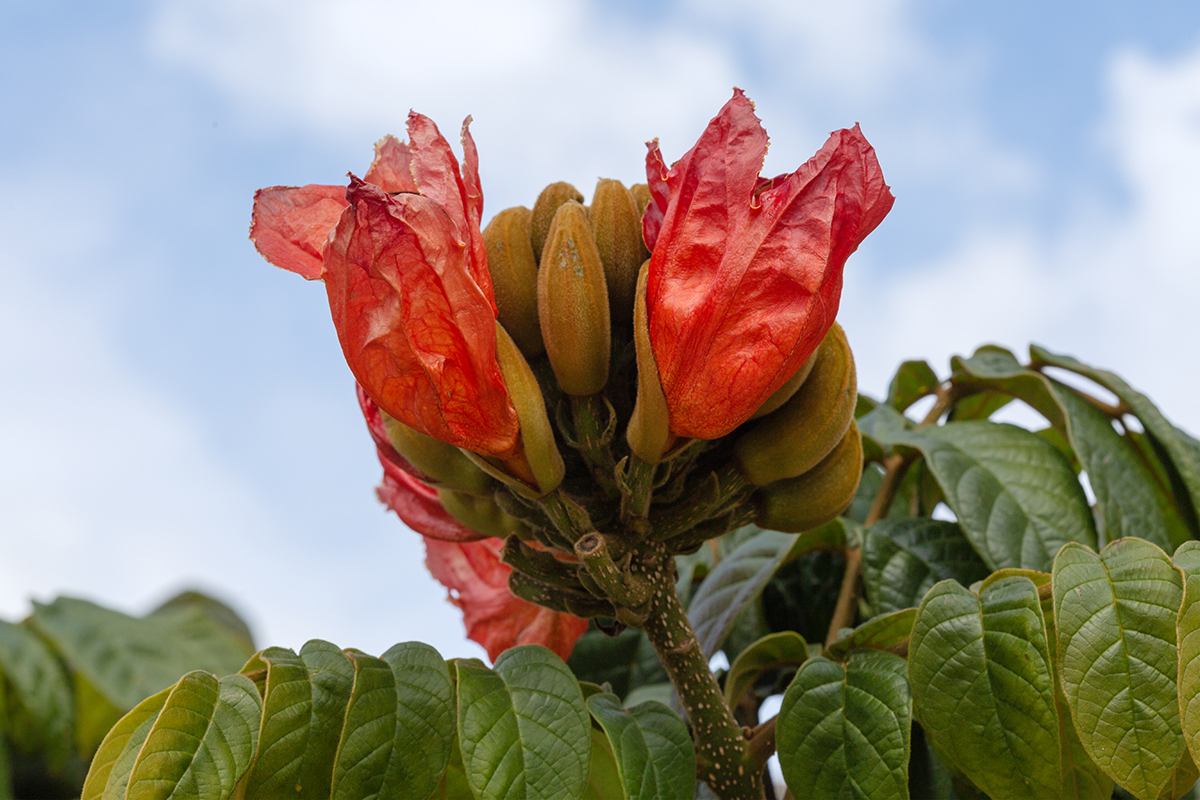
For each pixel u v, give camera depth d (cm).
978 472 82
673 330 66
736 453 71
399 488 77
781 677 86
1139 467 84
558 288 67
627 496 69
